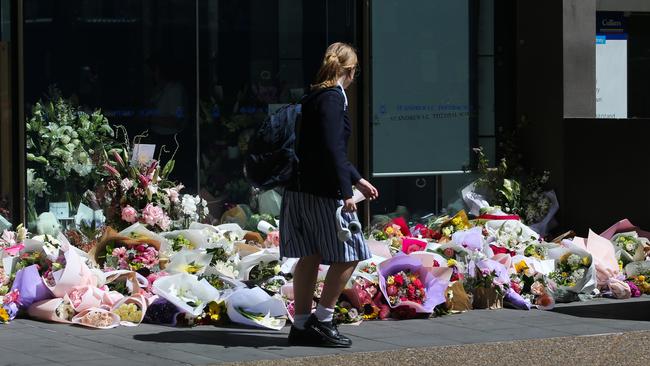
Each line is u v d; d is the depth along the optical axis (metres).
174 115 16.89
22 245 13.86
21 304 12.98
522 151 19.02
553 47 18.42
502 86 19.06
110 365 10.45
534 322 13.27
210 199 17.16
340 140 11.09
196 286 12.84
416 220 18.48
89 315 12.54
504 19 19.03
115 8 16.48
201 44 17.03
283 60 17.59
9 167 15.91
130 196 14.91
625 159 17.53
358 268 13.66
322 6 17.81
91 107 16.36
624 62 19.30
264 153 11.38
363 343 11.80
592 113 18.47
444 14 18.59
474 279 14.22
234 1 17.23
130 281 13.23
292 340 11.63
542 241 16.41
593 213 17.94
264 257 13.77
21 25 15.81
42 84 16.03
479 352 11.41
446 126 18.70
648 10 19.30
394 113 18.28
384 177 18.25
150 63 16.72
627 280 15.65
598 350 11.59
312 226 11.30
